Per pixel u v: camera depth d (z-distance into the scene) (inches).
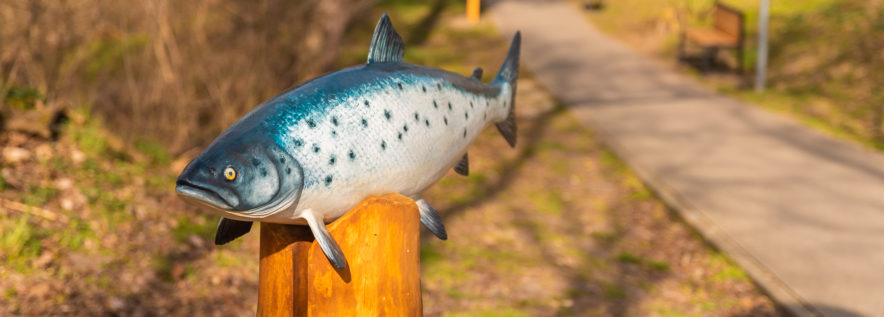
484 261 219.0
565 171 307.3
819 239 231.5
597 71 486.9
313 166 63.5
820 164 303.3
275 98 66.2
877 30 469.1
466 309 186.7
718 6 509.0
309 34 342.6
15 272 175.0
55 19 269.1
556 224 253.4
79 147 247.0
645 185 289.7
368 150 66.8
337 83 66.9
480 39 584.1
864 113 363.3
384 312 72.4
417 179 72.9
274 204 62.2
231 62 314.8
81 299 171.3
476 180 293.0
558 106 405.4
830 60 447.8
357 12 476.7
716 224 245.3
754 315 191.8
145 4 284.7
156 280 186.9
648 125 366.6
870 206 257.0
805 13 544.4
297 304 74.5
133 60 309.1
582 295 199.6
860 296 195.2
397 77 70.7
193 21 302.0
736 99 410.0
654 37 577.3
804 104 389.4
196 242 210.4
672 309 193.6
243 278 196.1
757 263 217.0
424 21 642.8
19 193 208.2
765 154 318.0
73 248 191.3
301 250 73.8
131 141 275.9
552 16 671.1
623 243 239.9
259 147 61.0
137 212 219.8
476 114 80.0
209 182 59.0
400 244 71.7
